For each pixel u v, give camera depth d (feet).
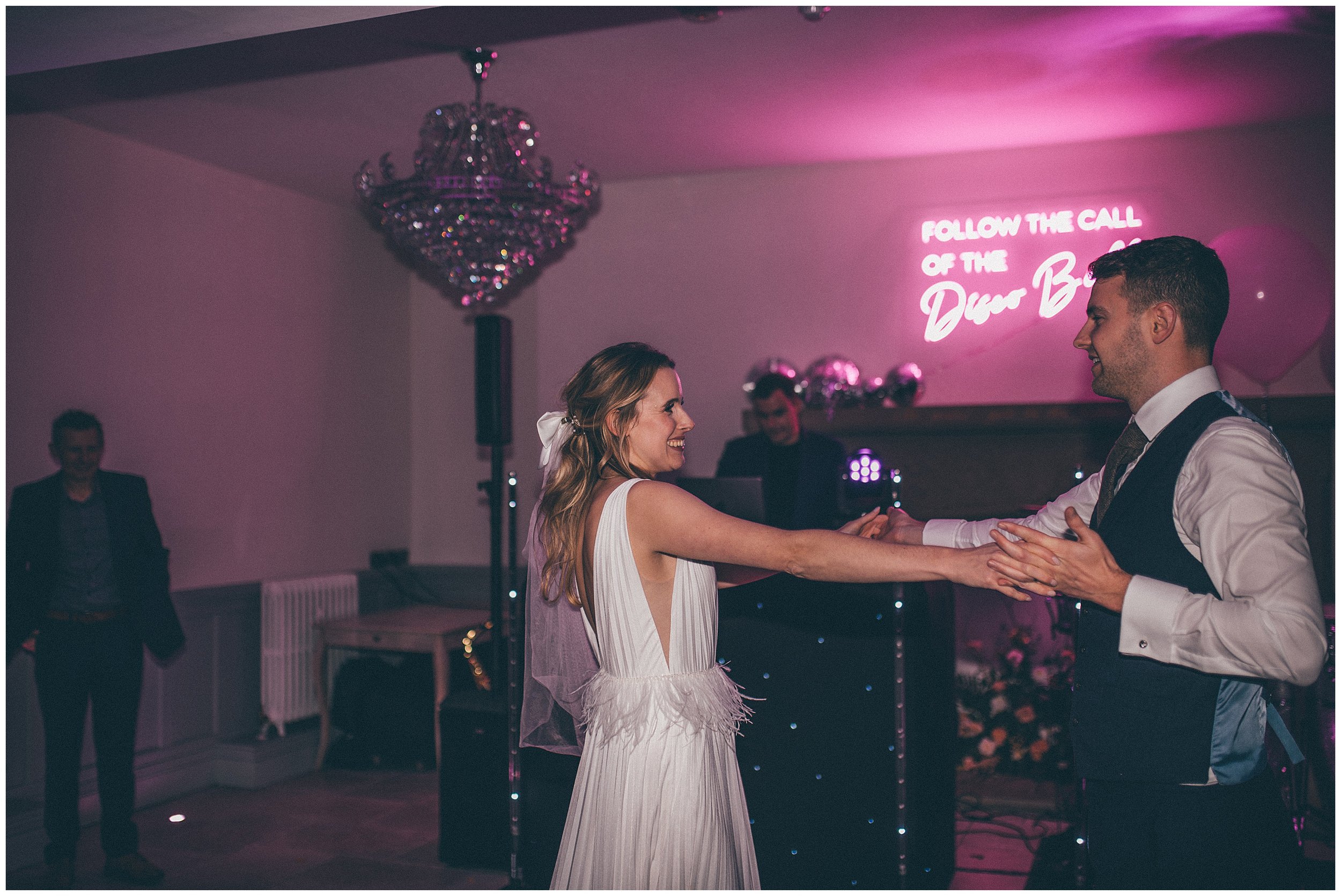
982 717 13.11
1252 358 12.04
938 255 15.81
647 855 5.27
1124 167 14.83
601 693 5.61
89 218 13.34
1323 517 13.20
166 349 14.51
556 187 10.88
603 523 5.51
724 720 5.57
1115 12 10.19
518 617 10.00
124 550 11.02
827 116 13.69
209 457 15.23
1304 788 8.93
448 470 19.42
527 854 10.10
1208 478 4.61
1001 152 15.48
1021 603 14.73
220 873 11.10
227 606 15.24
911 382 15.25
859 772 8.94
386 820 13.01
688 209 17.21
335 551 17.79
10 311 12.21
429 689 15.40
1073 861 10.57
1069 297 15.07
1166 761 4.82
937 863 9.75
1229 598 4.41
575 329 17.85
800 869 9.05
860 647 8.95
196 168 15.12
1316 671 4.14
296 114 13.14
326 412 17.65
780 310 16.66
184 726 14.44
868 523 6.88
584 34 10.60
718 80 12.23
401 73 11.75
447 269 11.55
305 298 17.25
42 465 12.59
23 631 10.51
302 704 15.67
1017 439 14.92
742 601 9.24
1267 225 13.83
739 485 9.19
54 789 10.74
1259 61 11.57
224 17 6.54
